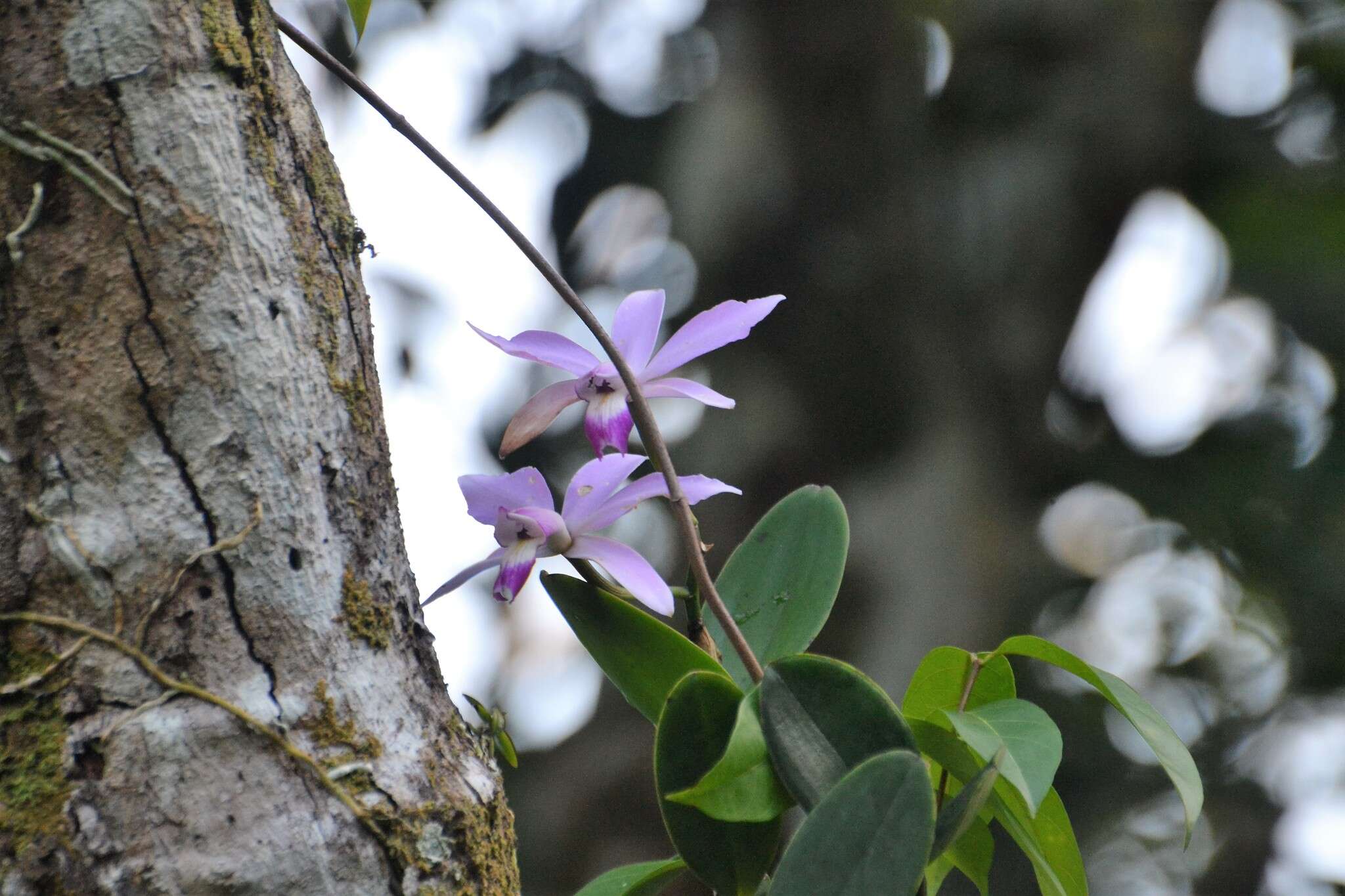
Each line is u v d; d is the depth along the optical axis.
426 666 2.23
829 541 2.27
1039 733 2.20
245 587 2.20
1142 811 5.45
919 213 5.38
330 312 2.22
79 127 2.20
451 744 2.22
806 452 5.32
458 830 2.21
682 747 2.22
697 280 5.42
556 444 4.98
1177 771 2.21
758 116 5.27
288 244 2.21
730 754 2.20
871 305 5.35
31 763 2.18
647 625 2.24
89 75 2.20
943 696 2.26
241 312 2.20
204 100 2.20
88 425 2.19
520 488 2.25
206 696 2.19
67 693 2.19
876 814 2.18
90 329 2.20
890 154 5.35
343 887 2.19
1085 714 5.43
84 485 2.19
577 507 2.24
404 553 2.23
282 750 2.19
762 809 2.20
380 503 2.22
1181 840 5.45
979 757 2.20
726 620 2.23
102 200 2.20
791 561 2.27
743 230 5.23
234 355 2.20
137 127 2.20
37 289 2.19
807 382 5.43
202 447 2.20
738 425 5.30
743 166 5.20
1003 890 4.54
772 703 2.21
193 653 2.19
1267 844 5.38
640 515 5.24
